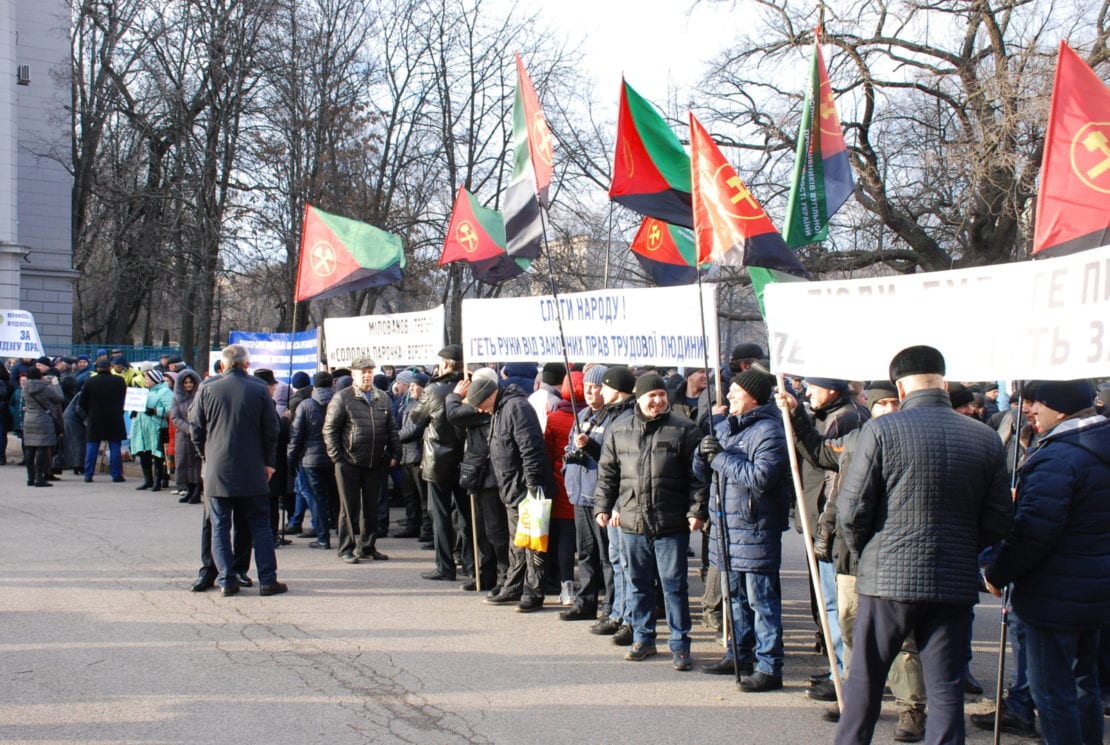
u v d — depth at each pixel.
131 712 5.01
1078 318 4.04
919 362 4.17
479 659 6.12
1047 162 4.52
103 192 30.70
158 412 13.94
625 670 5.96
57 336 33.62
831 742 4.81
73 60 31.16
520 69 7.66
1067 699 4.14
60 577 8.09
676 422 6.02
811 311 5.04
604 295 7.00
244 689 5.41
